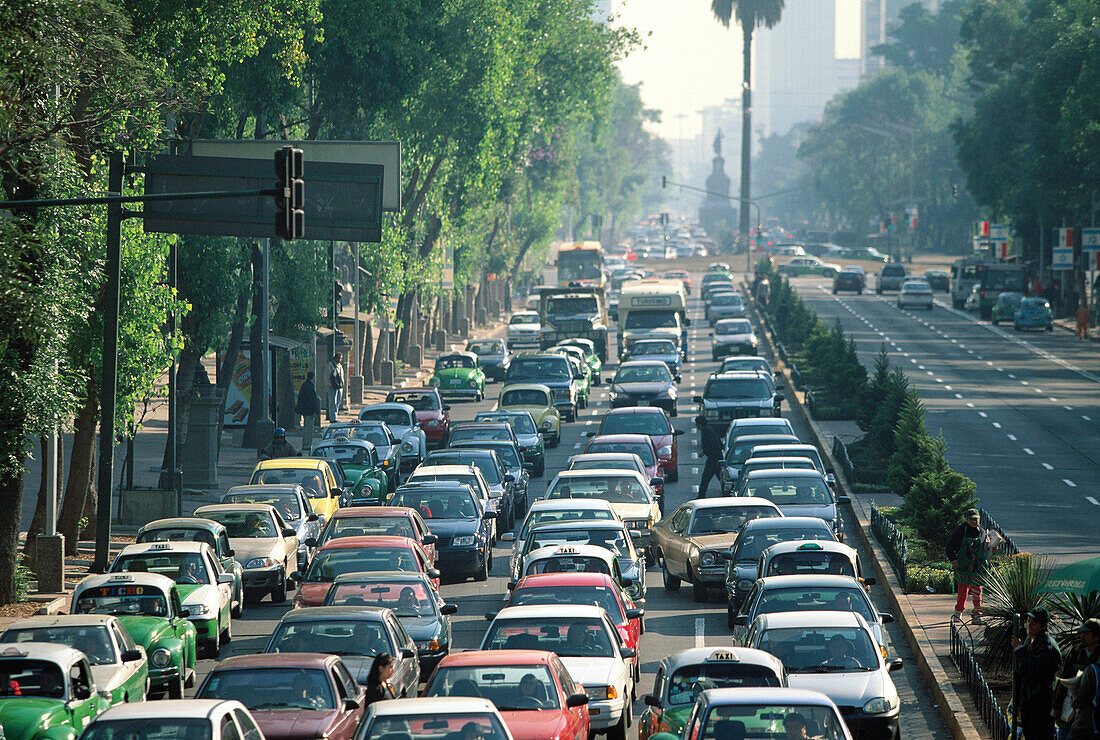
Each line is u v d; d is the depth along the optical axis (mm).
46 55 58594
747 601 53312
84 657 43250
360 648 46312
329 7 119125
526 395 134375
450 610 55250
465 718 35156
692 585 75125
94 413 83688
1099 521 89500
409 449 117062
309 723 38781
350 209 89062
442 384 167750
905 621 63906
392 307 187375
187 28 87812
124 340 81062
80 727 41281
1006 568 53531
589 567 58062
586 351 186500
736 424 109188
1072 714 36875
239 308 122312
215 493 105062
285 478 88000
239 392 132750
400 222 162875
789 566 58250
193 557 62875
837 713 35656
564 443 134125
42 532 78875
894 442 104125
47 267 64125
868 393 119312
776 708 35719
